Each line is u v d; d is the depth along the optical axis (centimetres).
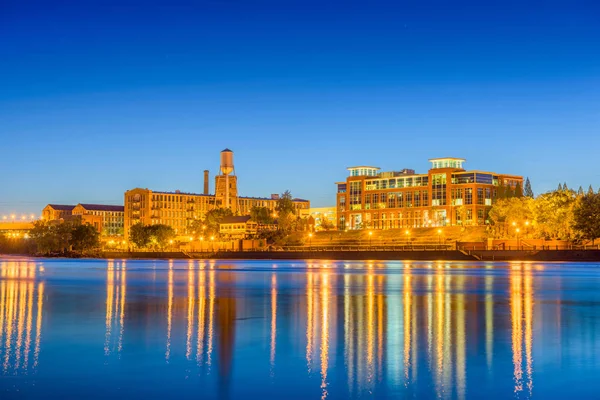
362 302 6106
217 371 3067
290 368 3120
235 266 16650
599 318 4859
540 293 7181
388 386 2812
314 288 8006
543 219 19788
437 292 7331
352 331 4181
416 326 4409
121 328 4322
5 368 3119
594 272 12119
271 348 3591
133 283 9188
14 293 7288
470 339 3869
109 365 3181
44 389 2772
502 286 8275
